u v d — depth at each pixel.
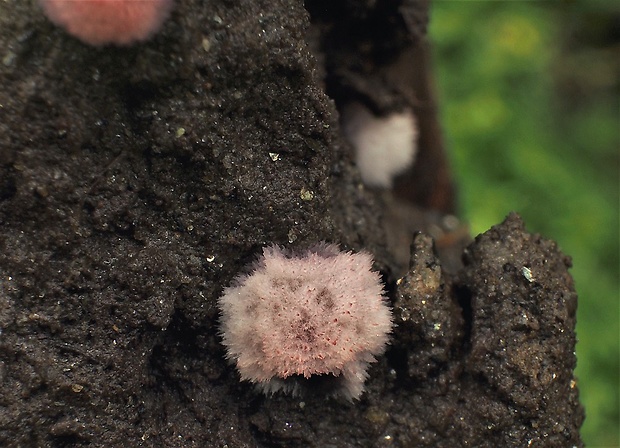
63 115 0.09
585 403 0.16
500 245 0.10
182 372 0.10
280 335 0.09
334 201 0.10
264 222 0.09
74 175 0.09
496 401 0.10
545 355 0.09
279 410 0.10
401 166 0.11
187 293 0.09
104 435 0.09
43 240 0.09
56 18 0.09
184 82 0.09
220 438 0.10
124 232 0.09
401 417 0.10
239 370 0.09
